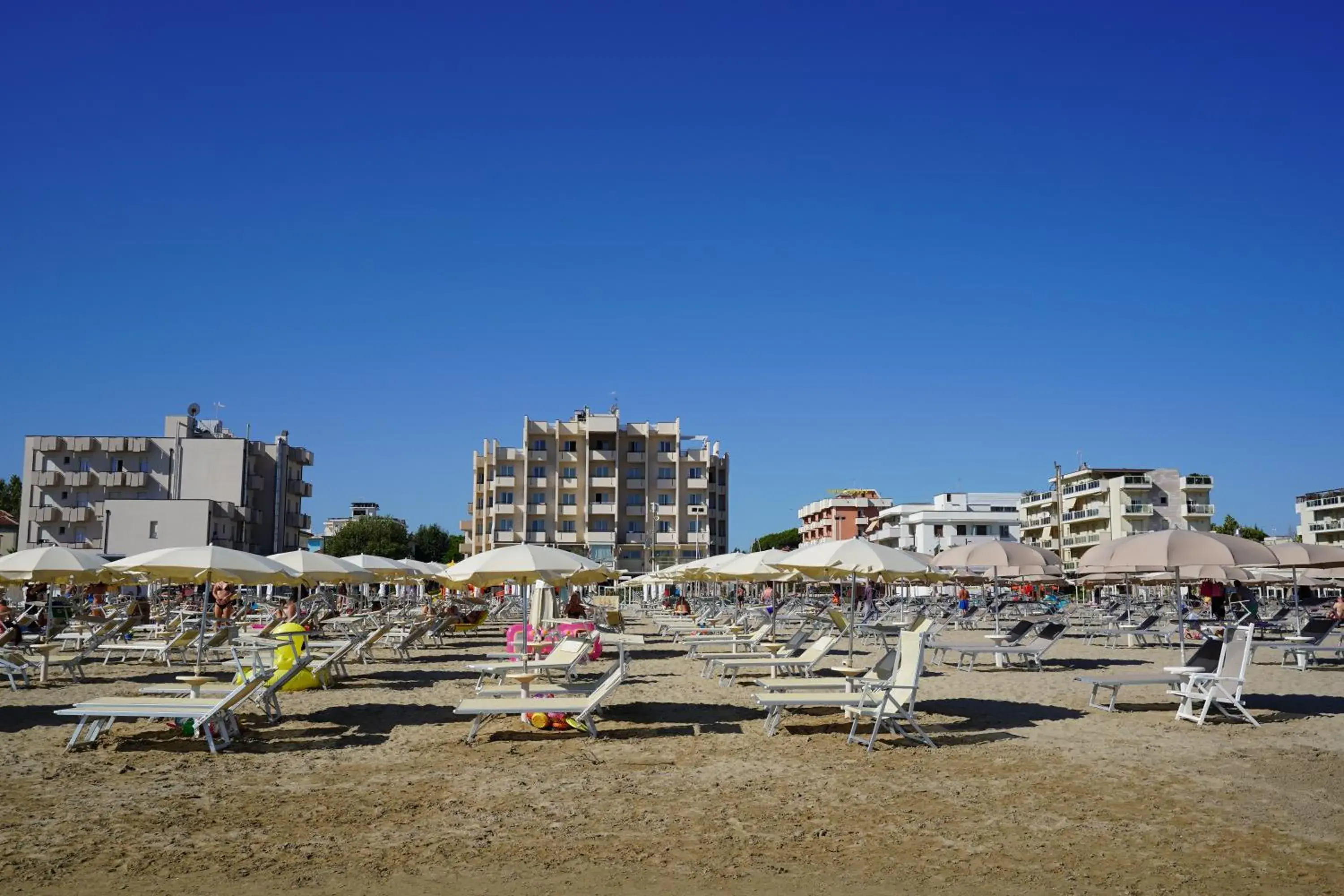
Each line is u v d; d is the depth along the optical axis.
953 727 11.61
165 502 67.69
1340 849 6.46
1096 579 37.66
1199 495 89.88
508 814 7.47
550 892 5.69
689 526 86.19
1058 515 78.19
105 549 66.94
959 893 5.66
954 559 20.69
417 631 21.89
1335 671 18.53
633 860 6.28
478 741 10.78
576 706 10.68
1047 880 5.86
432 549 94.44
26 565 15.60
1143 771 8.99
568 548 83.56
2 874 5.92
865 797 8.02
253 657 17.20
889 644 27.27
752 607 39.94
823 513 130.38
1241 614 33.31
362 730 11.50
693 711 13.06
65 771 9.00
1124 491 89.19
